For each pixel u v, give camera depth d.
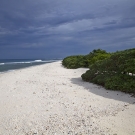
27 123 5.37
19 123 5.38
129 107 6.62
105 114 5.96
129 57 10.77
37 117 5.84
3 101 7.91
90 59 27.06
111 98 8.10
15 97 8.63
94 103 7.34
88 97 8.39
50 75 18.09
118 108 6.55
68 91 9.86
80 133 4.63
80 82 13.18
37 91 9.98
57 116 5.89
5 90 10.43
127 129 4.81
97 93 9.23
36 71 23.00
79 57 32.53
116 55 11.82
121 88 9.41
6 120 5.64
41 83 12.80
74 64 27.75
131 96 8.30
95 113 6.08
